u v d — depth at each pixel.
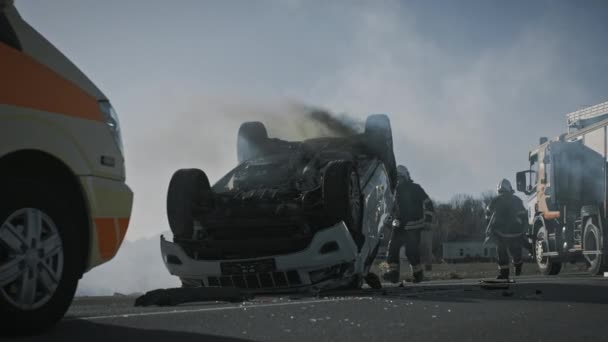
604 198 13.98
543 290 7.24
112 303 6.33
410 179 10.95
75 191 3.89
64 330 3.58
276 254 7.44
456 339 3.33
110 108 4.16
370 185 8.75
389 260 10.76
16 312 3.38
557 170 15.38
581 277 11.82
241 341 3.20
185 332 3.47
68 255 3.70
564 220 15.50
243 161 9.61
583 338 3.38
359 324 3.89
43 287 3.56
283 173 8.71
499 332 3.59
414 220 10.80
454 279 13.26
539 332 3.60
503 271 12.28
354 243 7.54
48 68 3.76
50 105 3.67
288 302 5.52
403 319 4.18
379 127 9.77
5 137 3.39
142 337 3.29
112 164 4.09
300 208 7.64
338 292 7.72
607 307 5.11
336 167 7.67
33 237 3.50
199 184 8.20
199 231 8.01
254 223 7.59
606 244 13.92
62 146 3.71
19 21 3.77
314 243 7.31
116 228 4.09
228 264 7.46
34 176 3.74
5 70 3.46
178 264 7.76
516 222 12.24
